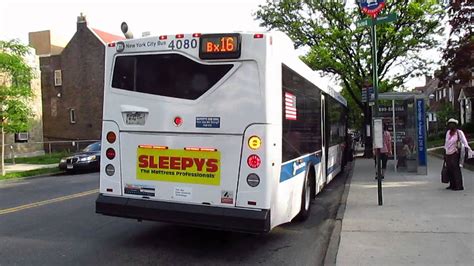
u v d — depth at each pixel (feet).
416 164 48.85
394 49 79.61
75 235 24.32
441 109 162.81
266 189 19.43
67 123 135.64
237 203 19.79
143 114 21.56
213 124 20.17
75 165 65.67
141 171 21.59
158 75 21.30
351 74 81.00
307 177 28.35
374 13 31.07
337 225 24.79
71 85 135.13
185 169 20.67
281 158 20.80
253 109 19.61
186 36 20.68
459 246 19.80
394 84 83.97
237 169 19.79
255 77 19.63
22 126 61.72
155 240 23.29
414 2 75.61
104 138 22.49
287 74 22.52
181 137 20.76
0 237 23.91
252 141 19.58
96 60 132.46
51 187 47.24
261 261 19.94
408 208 28.43
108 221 27.86
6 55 59.41
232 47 19.81
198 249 21.77
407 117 49.52
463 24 57.11
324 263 18.25
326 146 38.40
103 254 20.76
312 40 83.56
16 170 69.51
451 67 59.41
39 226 26.58
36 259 19.93
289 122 22.91
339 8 79.61
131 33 22.86
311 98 30.25
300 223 27.68
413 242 20.61
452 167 35.19
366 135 83.82
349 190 37.14
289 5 82.02
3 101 59.52
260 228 19.25
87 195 39.70
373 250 19.53
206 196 20.27
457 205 28.96
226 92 20.02
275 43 20.11
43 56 138.72
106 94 22.48
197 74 20.54
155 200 21.26
